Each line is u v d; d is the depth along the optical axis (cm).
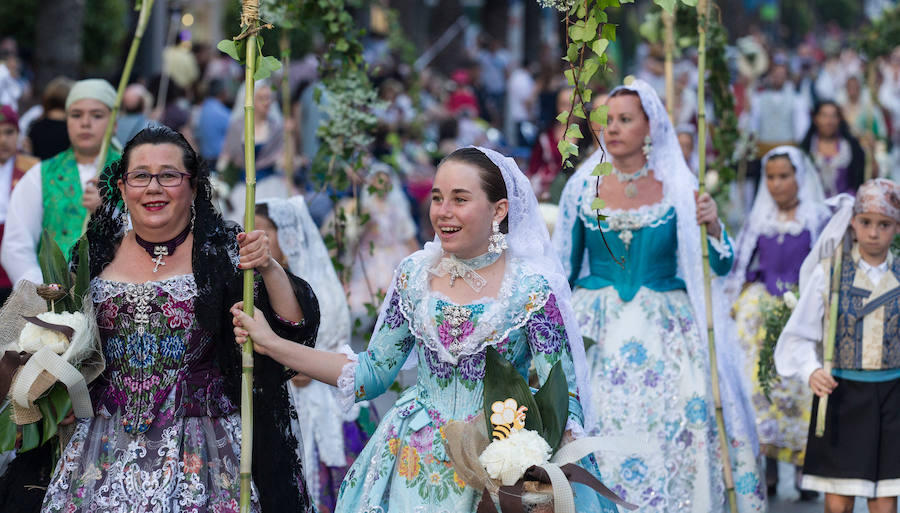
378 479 559
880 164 1769
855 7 7206
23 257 845
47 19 2041
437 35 3806
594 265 819
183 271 557
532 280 553
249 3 550
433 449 548
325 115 1483
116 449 542
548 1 592
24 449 560
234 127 1486
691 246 793
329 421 772
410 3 3888
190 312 548
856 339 759
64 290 557
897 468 752
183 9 2327
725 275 810
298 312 561
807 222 1048
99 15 2383
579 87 596
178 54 2242
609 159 811
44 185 854
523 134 2488
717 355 798
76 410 546
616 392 777
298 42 1878
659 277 801
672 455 768
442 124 2038
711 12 959
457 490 541
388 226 1573
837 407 765
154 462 537
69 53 2061
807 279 783
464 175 547
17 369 542
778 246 1048
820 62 3709
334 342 792
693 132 1404
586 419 582
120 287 551
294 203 799
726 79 987
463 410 552
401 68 2441
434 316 555
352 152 940
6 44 1939
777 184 1050
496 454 512
